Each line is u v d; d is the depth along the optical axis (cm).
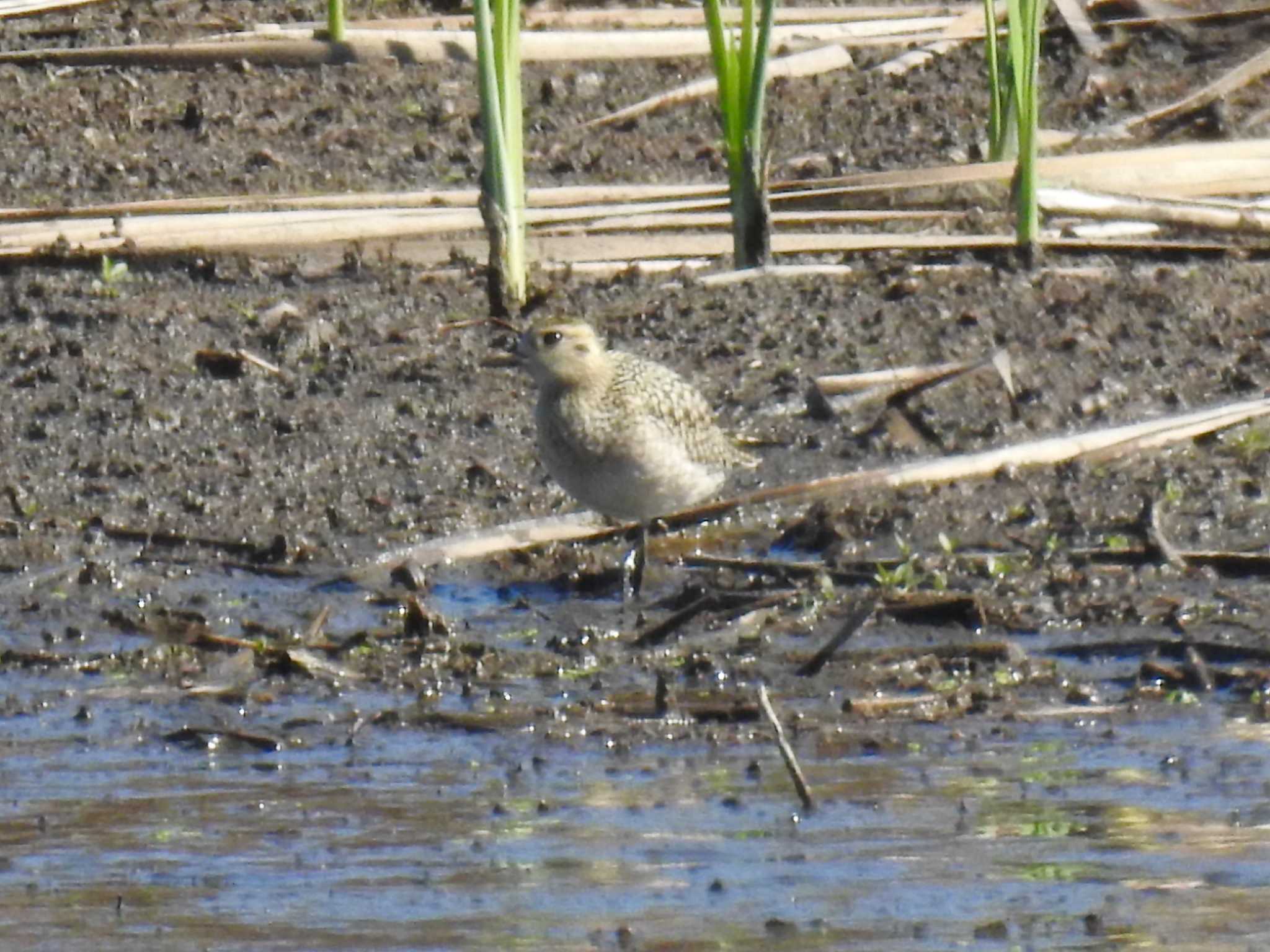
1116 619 1202
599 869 945
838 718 1095
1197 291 1639
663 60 2100
